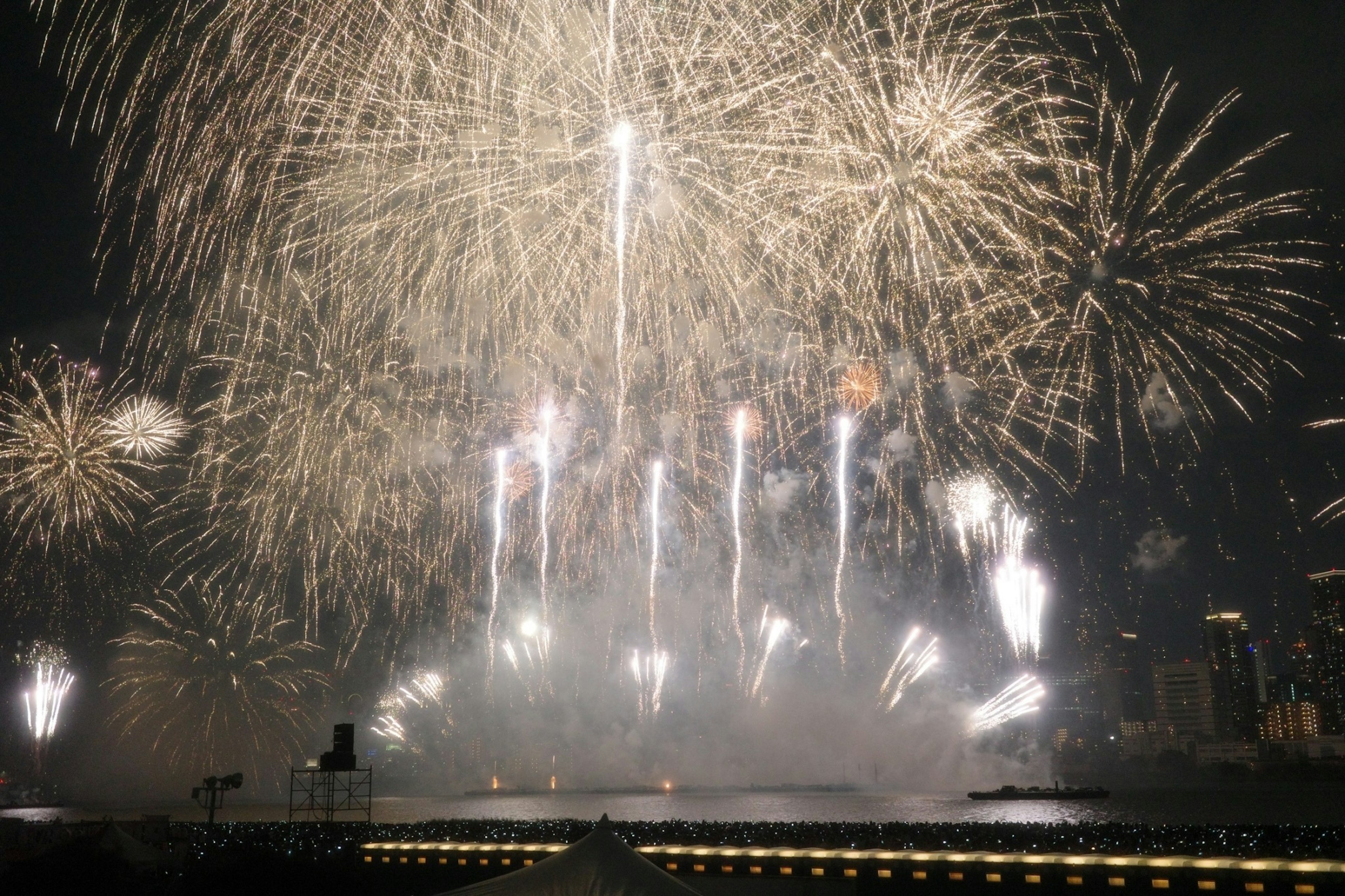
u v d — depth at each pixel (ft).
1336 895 88.12
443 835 144.25
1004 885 102.06
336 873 118.32
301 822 168.25
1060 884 99.66
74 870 118.62
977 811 490.08
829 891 109.91
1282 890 90.33
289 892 114.73
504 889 83.05
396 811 507.30
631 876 82.94
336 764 172.65
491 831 142.72
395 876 138.10
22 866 118.52
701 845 122.01
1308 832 99.19
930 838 112.27
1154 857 97.30
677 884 82.99
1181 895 94.22
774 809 518.78
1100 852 102.06
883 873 107.86
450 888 134.51
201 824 175.01
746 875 114.83
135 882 120.67
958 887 104.12
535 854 130.62
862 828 120.78
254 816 463.83
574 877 83.15
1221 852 96.84
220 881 113.80
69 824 163.73
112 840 129.90
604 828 89.71
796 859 112.27
